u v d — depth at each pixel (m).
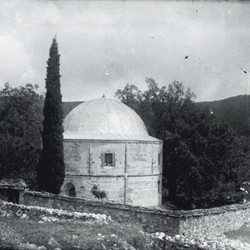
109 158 40.62
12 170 43.38
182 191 44.25
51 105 38.34
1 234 15.62
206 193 42.84
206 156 43.59
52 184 38.06
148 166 42.84
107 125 42.75
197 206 43.59
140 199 42.00
